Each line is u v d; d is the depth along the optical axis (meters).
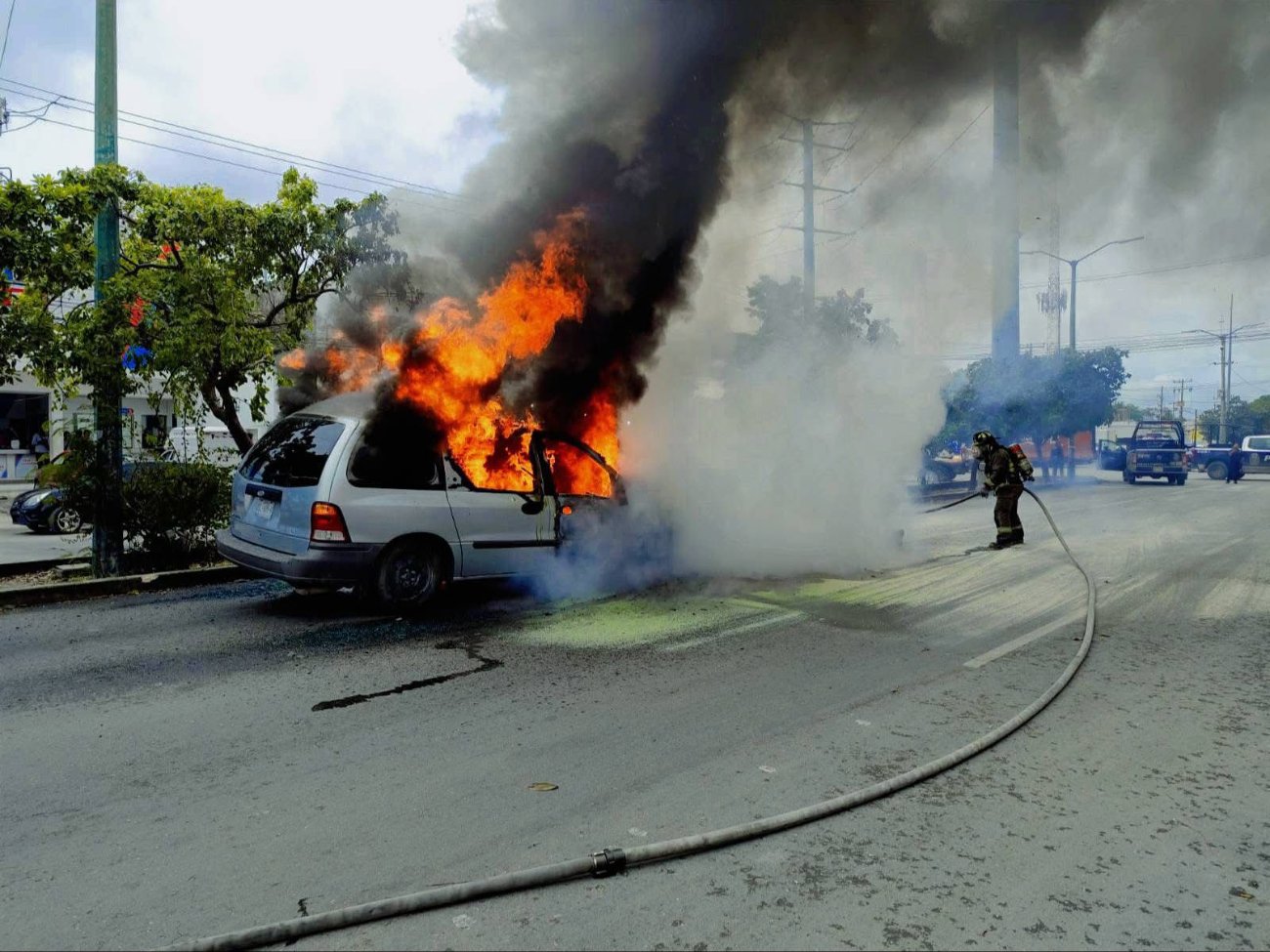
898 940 2.47
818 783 3.57
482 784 3.54
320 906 2.63
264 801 3.37
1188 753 3.95
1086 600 7.43
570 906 2.64
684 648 5.72
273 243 8.72
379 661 5.35
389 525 6.39
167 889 2.72
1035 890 2.76
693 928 2.53
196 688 4.79
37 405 24.20
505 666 5.27
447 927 2.53
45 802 3.35
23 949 2.40
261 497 6.65
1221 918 2.62
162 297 8.27
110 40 8.09
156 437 9.07
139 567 8.45
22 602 7.06
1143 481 28.58
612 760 3.80
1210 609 7.09
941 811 3.33
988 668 5.33
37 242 7.56
